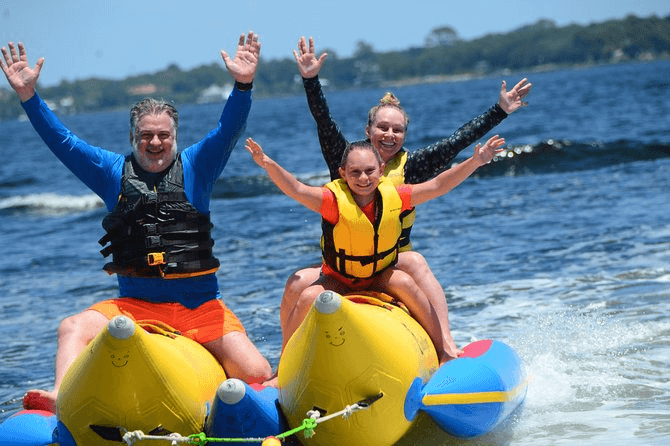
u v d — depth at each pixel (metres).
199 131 87.75
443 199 28.03
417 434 9.19
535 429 9.97
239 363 9.12
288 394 8.19
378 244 9.33
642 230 20.83
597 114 62.97
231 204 30.31
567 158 34.22
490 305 15.64
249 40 9.55
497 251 19.98
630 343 12.99
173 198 9.20
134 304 9.23
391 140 10.74
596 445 9.34
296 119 104.62
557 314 14.67
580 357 12.52
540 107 78.38
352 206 9.23
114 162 9.46
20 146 98.06
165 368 7.86
